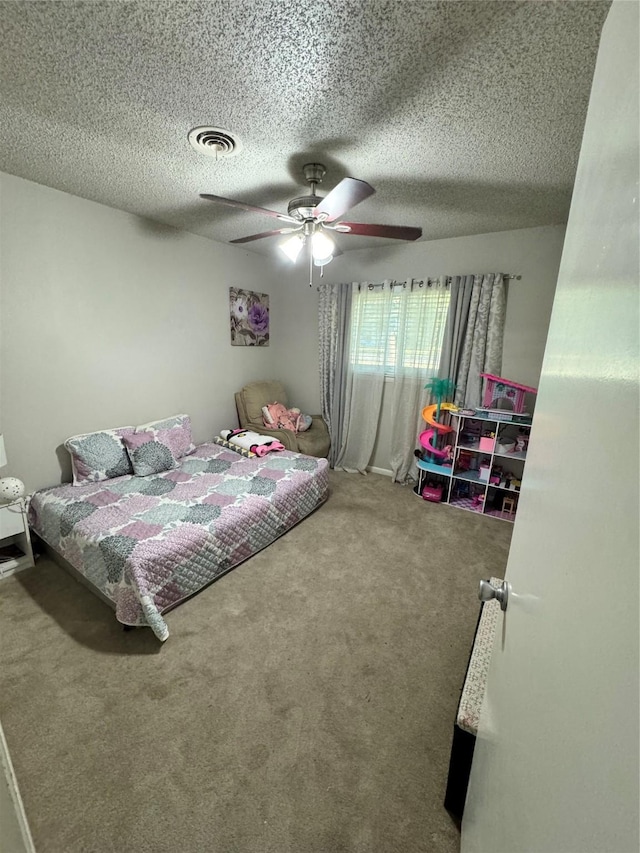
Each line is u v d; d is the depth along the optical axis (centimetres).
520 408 309
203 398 364
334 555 250
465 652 174
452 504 329
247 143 174
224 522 219
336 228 200
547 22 104
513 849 52
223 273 361
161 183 223
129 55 121
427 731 139
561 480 53
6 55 121
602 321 43
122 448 278
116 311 281
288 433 368
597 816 30
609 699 31
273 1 100
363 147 176
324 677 160
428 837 109
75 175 214
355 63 122
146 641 176
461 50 115
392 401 376
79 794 117
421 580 226
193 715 142
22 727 136
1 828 45
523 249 299
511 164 189
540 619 54
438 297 334
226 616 193
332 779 123
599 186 50
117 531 199
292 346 439
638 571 28
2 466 214
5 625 185
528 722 52
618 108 44
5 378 231
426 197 234
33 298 236
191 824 111
